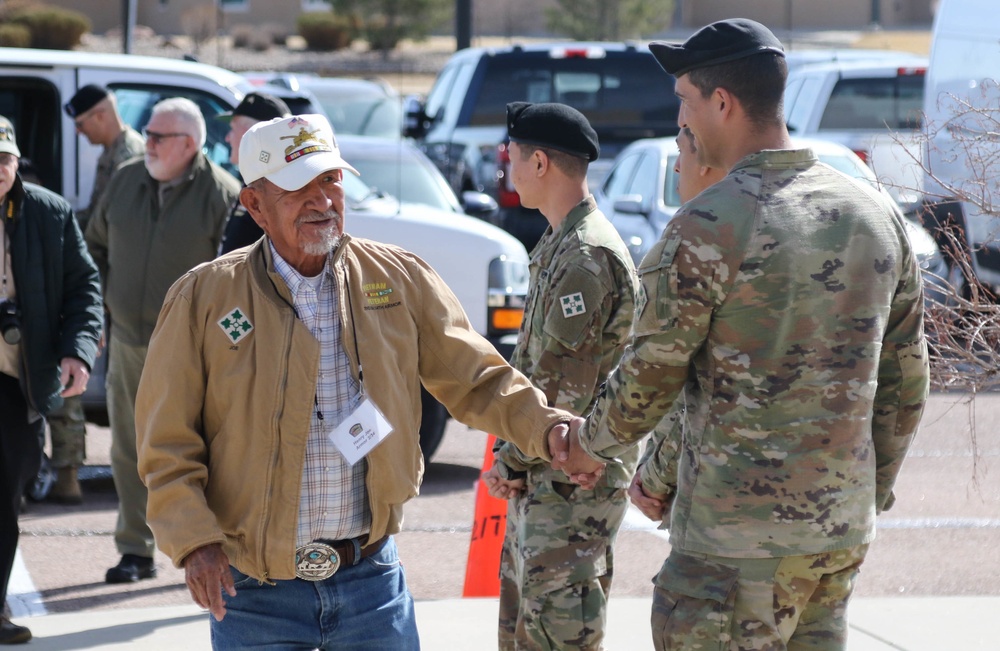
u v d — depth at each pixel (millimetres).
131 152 10797
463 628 7770
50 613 8211
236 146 8727
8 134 7320
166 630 7777
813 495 4363
